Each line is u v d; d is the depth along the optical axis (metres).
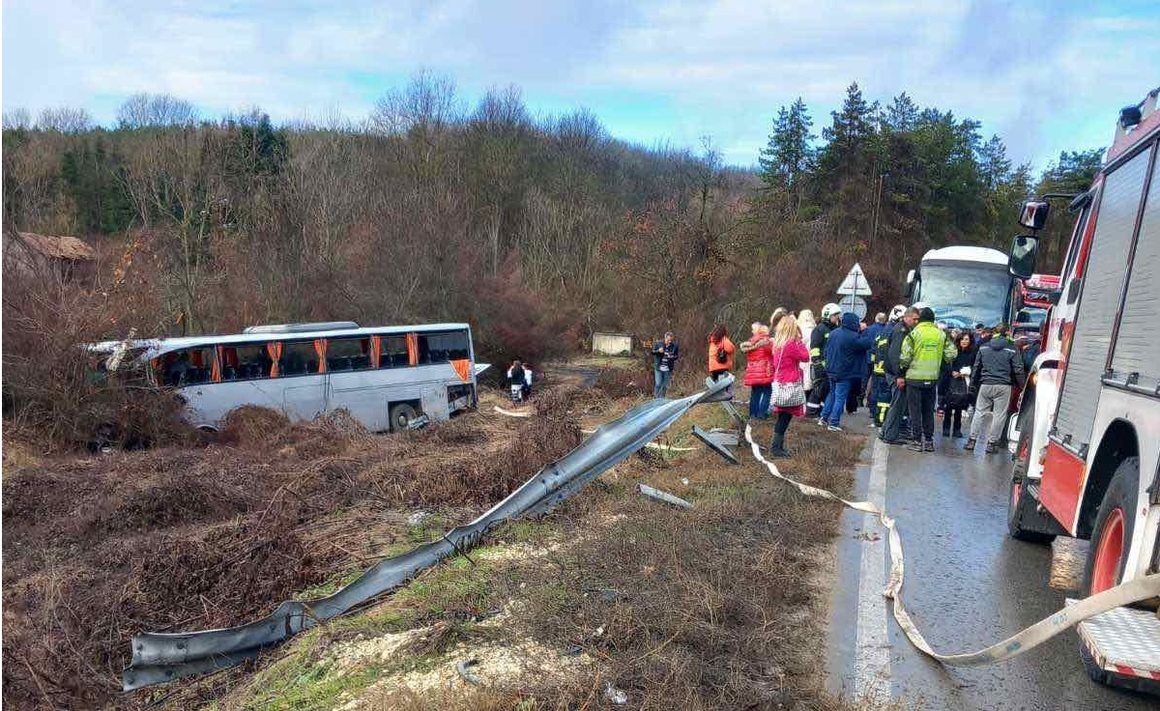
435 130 50.44
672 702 3.80
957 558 6.63
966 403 13.20
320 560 6.98
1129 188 5.31
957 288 21.95
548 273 46.06
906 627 5.04
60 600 6.41
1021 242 8.73
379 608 5.43
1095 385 5.30
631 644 4.41
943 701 4.20
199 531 8.52
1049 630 3.97
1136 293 4.76
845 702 4.08
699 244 30.48
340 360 20.66
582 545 6.03
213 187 33.41
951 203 51.25
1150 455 4.04
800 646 4.71
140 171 33.16
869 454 11.08
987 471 10.30
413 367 22.12
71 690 5.38
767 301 30.28
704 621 4.69
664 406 8.03
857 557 6.43
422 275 35.69
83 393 15.41
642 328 30.02
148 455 13.18
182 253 29.58
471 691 3.98
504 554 6.13
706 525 6.54
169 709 4.77
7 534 8.96
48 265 17.00
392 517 8.34
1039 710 4.12
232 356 18.56
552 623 4.68
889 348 12.67
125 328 17.53
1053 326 7.80
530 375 29.58
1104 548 4.48
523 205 49.12
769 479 8.37
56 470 11.84
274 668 4.88
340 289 33.41
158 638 4.90
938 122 55.03
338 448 14.42
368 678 4.38
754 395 12.35
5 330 15.20
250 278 31.31
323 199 37.66
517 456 9.41
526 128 54.25
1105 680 4.14
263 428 16.47
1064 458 5.75
